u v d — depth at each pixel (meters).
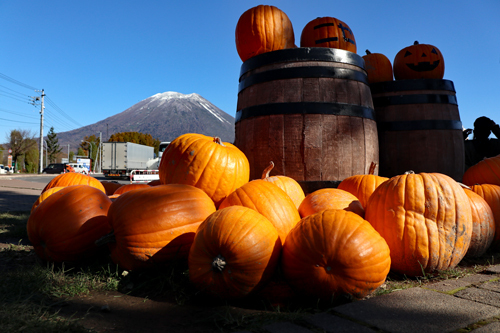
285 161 3.88
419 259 2.41
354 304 1.89
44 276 2.32
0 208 6.86
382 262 2.02
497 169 3.90
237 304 2.09
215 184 3.19
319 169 3.83
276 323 1.69
